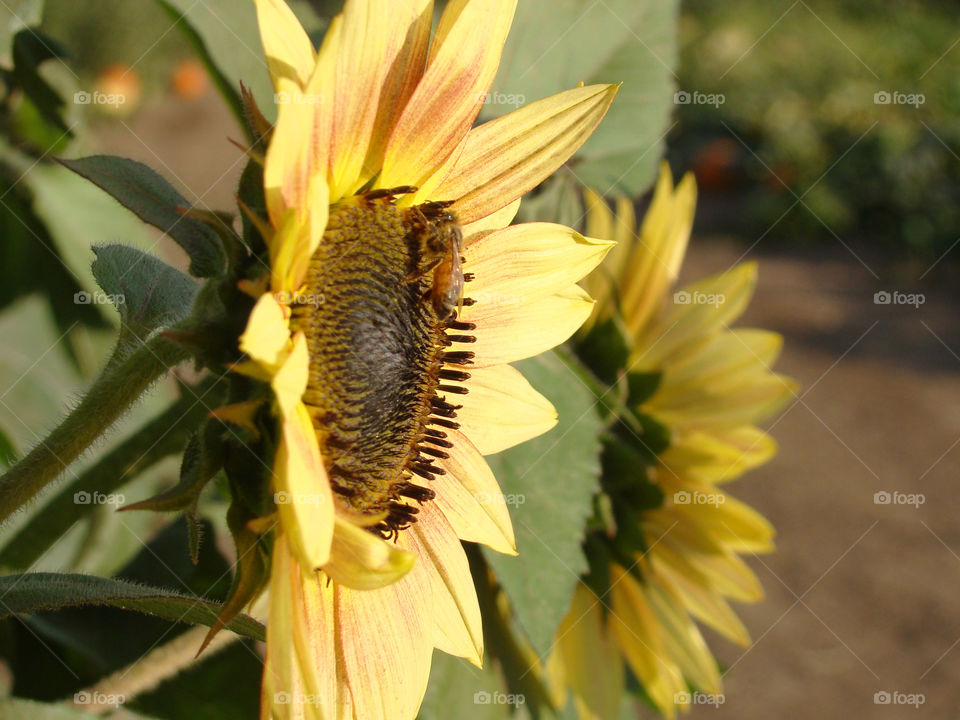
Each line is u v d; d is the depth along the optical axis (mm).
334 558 126
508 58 205
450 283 146
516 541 182
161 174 133
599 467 193
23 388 225
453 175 153
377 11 134
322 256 140
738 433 214
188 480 124
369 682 142
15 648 179
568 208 203
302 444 121
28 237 229
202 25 179
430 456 156
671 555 213
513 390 168
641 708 387
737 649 491
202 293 129
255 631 128
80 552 188
